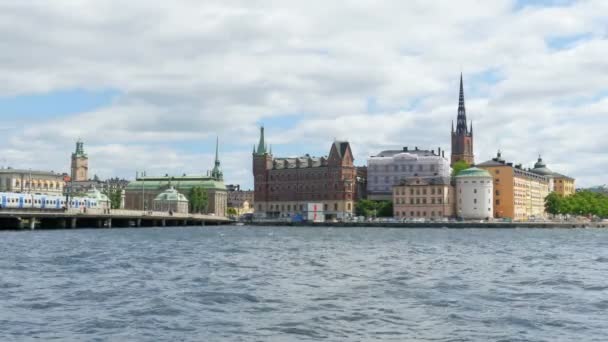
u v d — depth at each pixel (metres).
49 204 190.12
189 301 42.41
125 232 169.25
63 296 44.66
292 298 43.81
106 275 57.97
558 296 45.00
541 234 179.62
